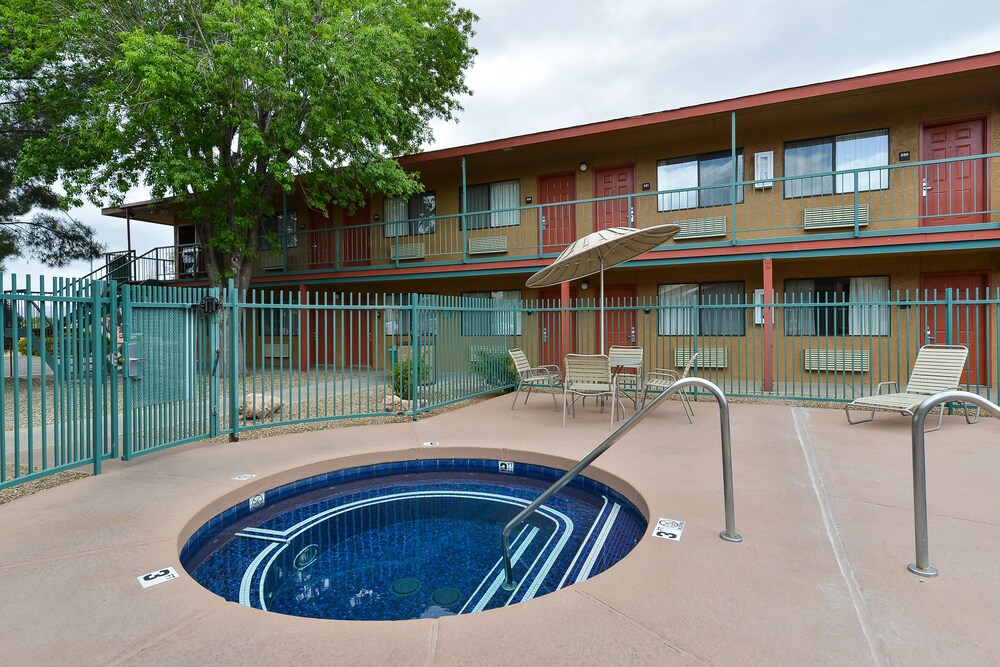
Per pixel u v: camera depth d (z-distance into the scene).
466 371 8.60
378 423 6.83
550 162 13.18
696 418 6.89
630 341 12.34
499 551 3.50
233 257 11.92
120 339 5.16
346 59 10.12
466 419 7.00
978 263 9.91
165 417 5.13
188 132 10.45
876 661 1.94
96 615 2.30
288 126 10.42
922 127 9.98
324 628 2.20
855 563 2.72
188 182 10.03
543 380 8.87
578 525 3.92
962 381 10.07
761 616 2.24
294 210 16.25
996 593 2.41
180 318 5.32
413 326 7.20
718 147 11.50
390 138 12.80
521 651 2.03
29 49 9.79
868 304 7.56
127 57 8.73
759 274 11.35
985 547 2.89
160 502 3.74
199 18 10.42
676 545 2.96
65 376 4.24
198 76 9.41
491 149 12.22
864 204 10.37
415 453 5.35
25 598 2.44
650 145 12.09
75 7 9.69
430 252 14.42
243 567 3.28
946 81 8.91
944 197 9.91
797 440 5.55
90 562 2.81
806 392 9.41
